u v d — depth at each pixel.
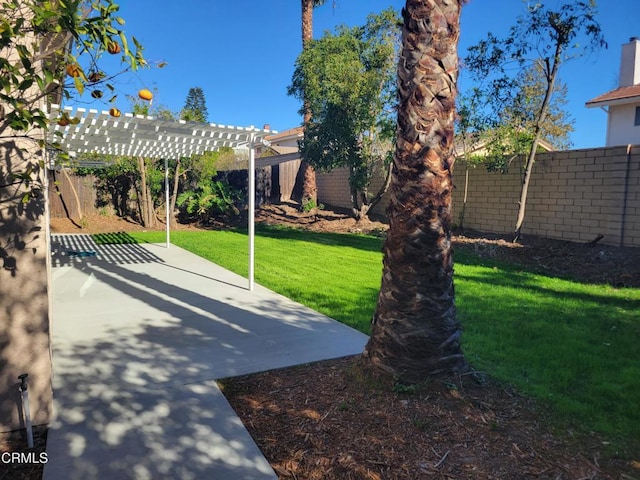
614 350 4.59
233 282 7.98
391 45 13.57
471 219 13.66
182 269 9.23
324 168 15.55
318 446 2.81
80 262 10.02
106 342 4.78
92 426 3.06
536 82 12.75
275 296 6.95
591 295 7.04
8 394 2.94
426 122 3.22
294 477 2.54
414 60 3.24
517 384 3.67
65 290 7.31
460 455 2.69
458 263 9.73
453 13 3.24
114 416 3.20
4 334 2.90
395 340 3.41
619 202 9.67
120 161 16.59
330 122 14.27
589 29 9.43
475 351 4.52
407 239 3.30
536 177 11.50
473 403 3.23
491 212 12.98
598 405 3.36
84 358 4.31
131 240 13.80
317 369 4.05
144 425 3.08
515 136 11.09
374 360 3.54
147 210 17.23
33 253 2.94
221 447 2.83
